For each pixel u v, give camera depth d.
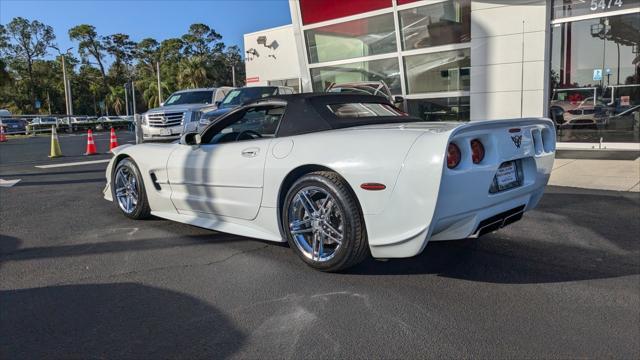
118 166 5.73
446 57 12.59
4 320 3.10
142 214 5.55
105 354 2.68
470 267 3.93
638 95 10.53
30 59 85.25
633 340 2.76
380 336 2.82
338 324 2.98
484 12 11.67
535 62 11.23
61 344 2.79
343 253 3.58
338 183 3.55
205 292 3.50
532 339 2.78
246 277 3.77
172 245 4.62
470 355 2.61
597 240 4.63
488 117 12.01
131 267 4.04
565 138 11.47
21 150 16.73
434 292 3.44
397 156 3.26
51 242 4.79
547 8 10.97
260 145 4.17
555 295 3.38
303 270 3.90
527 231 4.96
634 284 3.56
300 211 3.88
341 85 13.22
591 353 2.62
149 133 13.65
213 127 4.77
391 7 13.16
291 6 15.37
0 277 3.85
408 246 3.28
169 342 2.80
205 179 4.61
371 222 3.40
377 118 4.28
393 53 13.44
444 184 3.12
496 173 3.57
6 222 5.61
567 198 6.44
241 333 2.89
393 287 3.54
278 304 3.28
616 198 6.37
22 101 83.56
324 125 3.99
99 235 5.02
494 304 3.24
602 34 10.73
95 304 3.32
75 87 89.81
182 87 63.28
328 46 14.94
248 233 4.32
